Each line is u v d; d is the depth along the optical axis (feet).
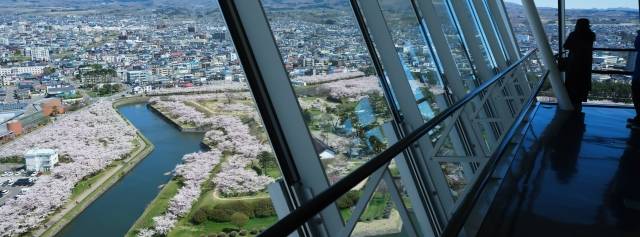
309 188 10.22
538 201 13.79
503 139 15.90
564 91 28.07
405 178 14.14
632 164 17.66
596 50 32.58
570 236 11.63
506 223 12.25
